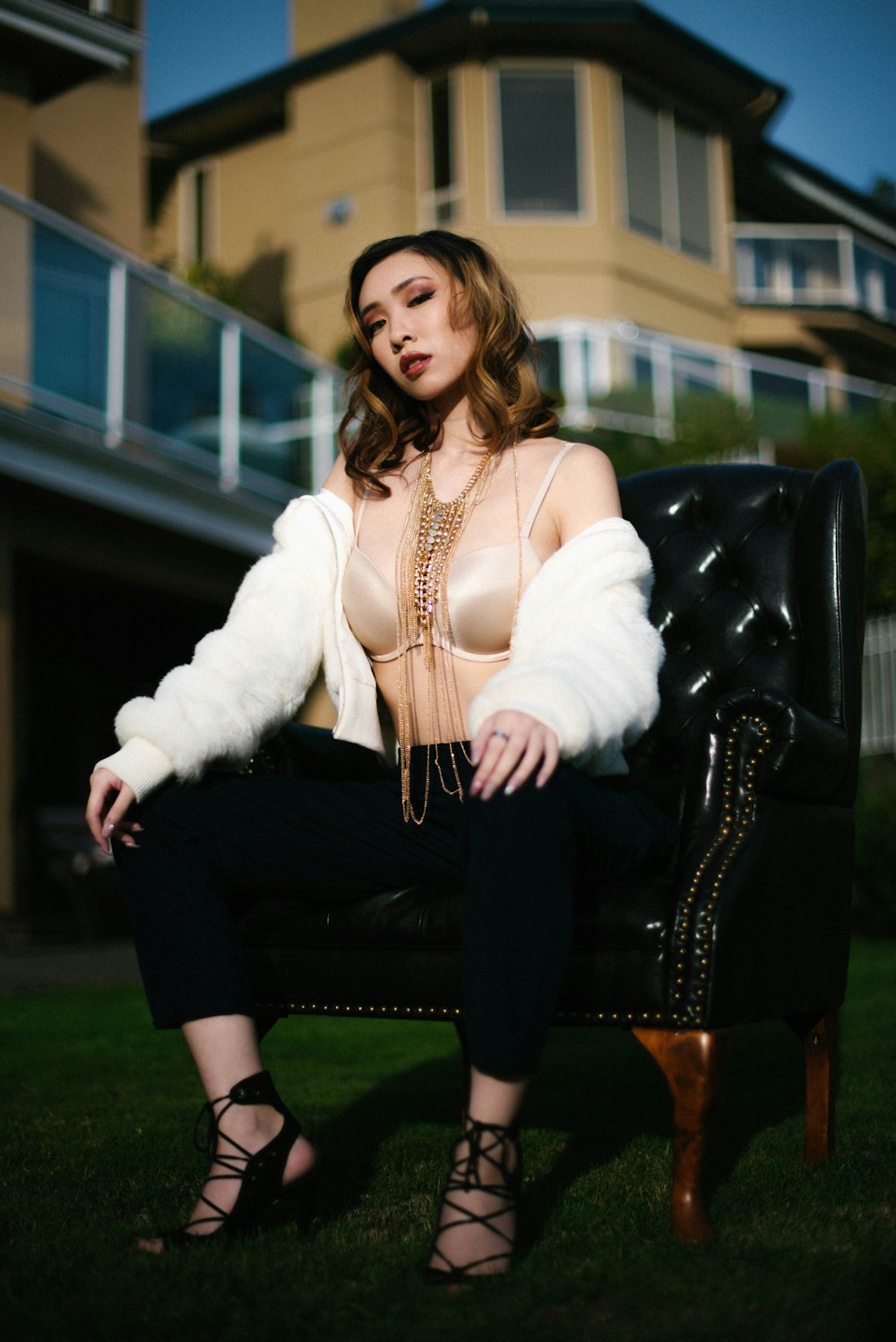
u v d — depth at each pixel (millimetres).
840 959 1937
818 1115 1993
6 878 7227
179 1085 2959
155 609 9719
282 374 8578
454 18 14227
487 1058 1412
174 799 1670
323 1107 2590
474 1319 1256
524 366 1947
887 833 7285
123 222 10406
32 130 9688
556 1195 1808
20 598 8406
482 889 1441
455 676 1766
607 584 1658
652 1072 3092
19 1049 3570
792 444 11867
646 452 11734
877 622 9438
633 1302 1316
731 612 2236
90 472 7195
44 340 6918
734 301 16094
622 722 1541
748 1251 1476
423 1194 1849
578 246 14555
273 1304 1316
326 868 1692
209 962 1598
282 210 15844
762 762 1663
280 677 1797
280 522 1933
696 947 1552
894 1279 1382
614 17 14328
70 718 9570
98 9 9031
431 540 1810
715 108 15945
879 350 17969
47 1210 1760
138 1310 1303
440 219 14680
